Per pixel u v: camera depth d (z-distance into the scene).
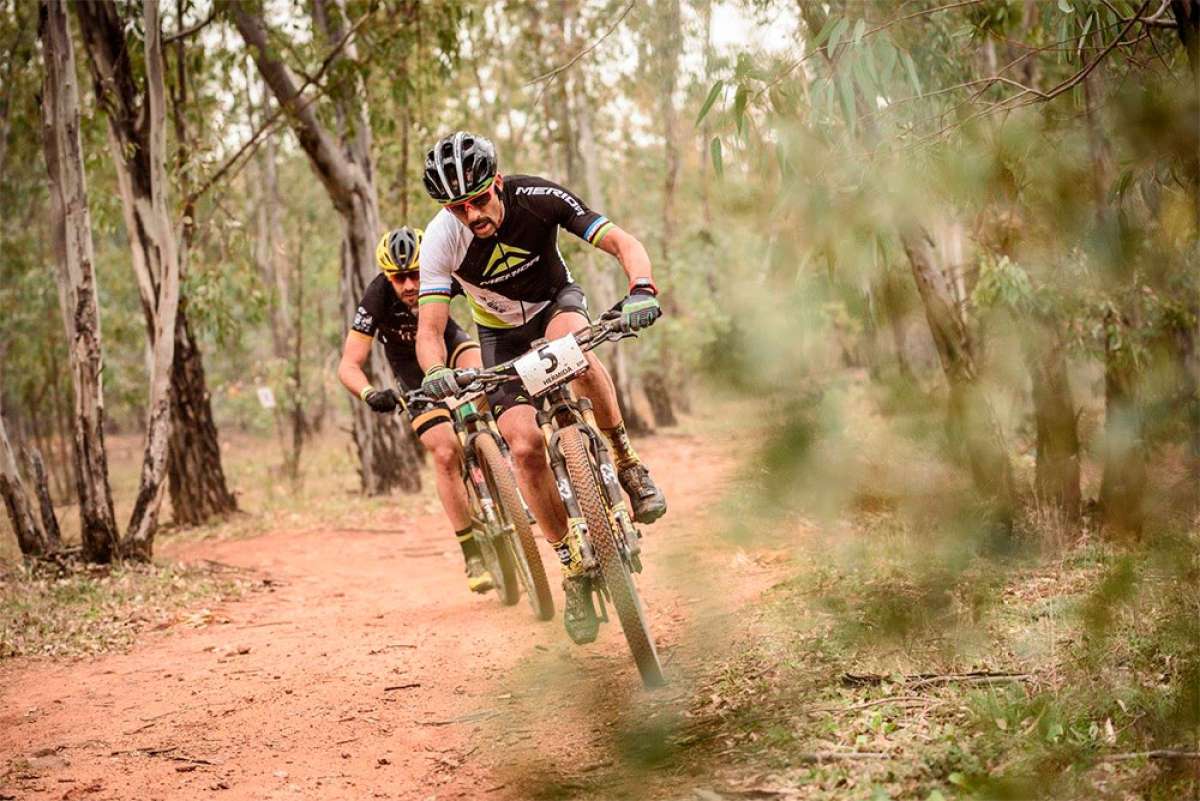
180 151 12.45
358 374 6.97
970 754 3.47
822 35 4.77
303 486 17.77
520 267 5.12
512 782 4.02
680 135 26.70
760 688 4.52
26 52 15.53
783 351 3.06
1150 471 4.41
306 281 29.00
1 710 5.64
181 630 7.57
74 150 9.58
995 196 4.18
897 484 3.53
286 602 8.63
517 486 6.58
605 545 4.73
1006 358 4.48
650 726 4.16
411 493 16.34
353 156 15.69
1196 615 3.50
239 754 4.69
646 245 31.16
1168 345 5.81
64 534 13.79
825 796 3.42
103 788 4.34
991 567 4.71
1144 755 3.22
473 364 7.12
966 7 6.17
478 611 7.38
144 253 10.62
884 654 4.46
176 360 13.81
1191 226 4.00
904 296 3.77
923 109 5.01
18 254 21.42
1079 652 3.94
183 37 12.20
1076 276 4.27
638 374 28.47
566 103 24.41
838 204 4.26
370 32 13.52
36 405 21.97
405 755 4.53
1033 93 4.42
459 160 4.69
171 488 13.98
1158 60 4.75
